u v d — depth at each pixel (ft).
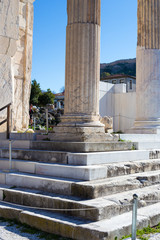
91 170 23.17
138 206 22.47
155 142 35.99
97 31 31.24
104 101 86.99
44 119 77.56
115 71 524.93
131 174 27.07
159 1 46.47
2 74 35.22
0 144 34.06
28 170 27.35
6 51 35.37
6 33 34.81
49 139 31.68
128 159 29.50
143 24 46.14
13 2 35.42
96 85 31.09
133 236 17.10
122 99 88.74
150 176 26.66
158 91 45.24
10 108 36.04
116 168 25.70
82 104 30.30
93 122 30.27
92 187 21.03
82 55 30.35
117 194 22.70
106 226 17.93
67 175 24.36
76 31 30.58
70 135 29.60
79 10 30.66
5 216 22.25
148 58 45.47
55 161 27.12
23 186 25.30
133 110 86.33
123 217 19.94
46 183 23.66
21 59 44.80
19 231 19.72
